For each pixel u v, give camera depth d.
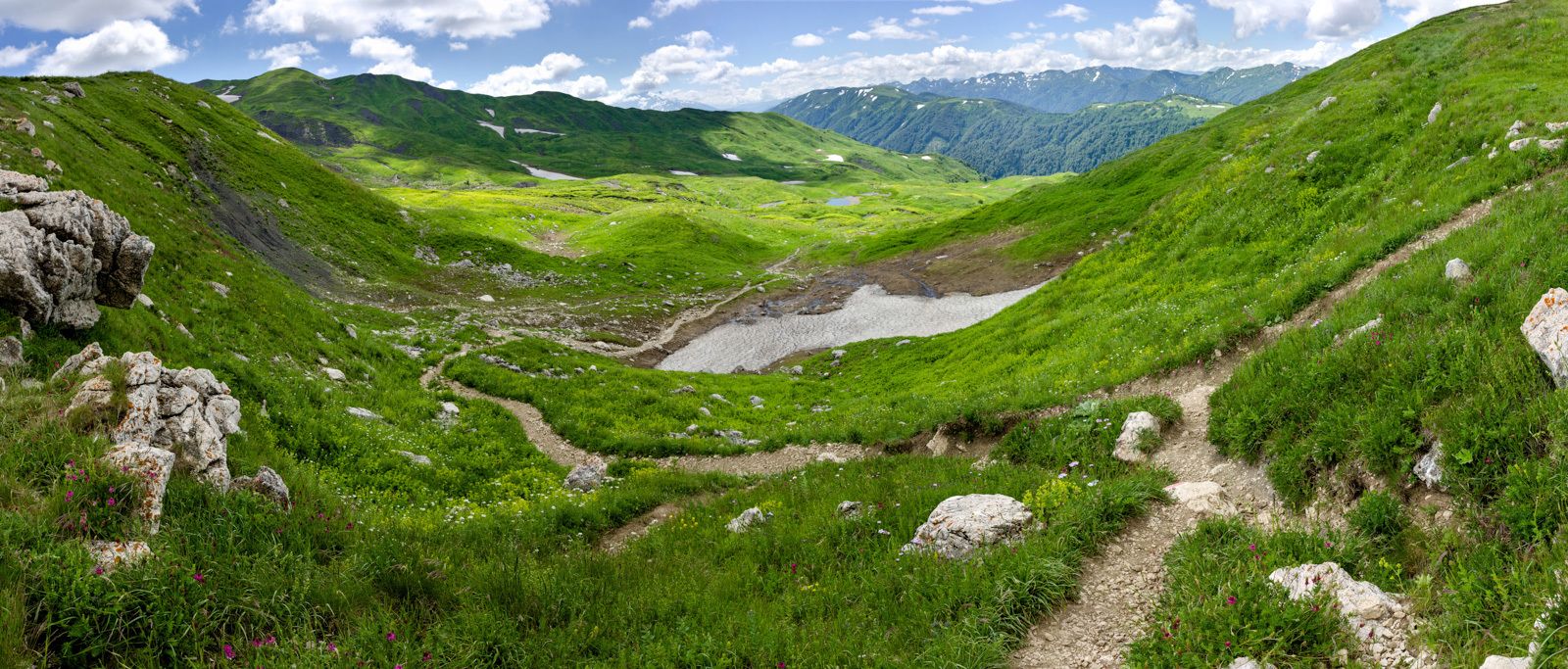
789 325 65.25
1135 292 29.53
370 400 23.38
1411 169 23.44
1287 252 24.52
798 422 28.47
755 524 12.52
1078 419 14.94
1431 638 5.85
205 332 20.59
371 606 7.65
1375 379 9.66
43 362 12.16
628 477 20.12
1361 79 46.28
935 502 11.61
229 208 56.44
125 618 6.33
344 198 75.50
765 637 7.45
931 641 7.18
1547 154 17.80
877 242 105.00
